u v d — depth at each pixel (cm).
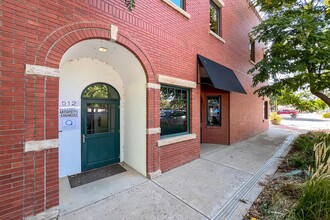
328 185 314
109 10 389
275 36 781
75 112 501
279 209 329
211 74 647
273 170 555
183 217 319
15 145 274
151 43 482
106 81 558
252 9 1159
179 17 582
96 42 400
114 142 585
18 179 276
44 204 299
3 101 265
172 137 560
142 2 460
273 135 1253
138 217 316
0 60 263
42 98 300
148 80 476
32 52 291
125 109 589
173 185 438
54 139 311
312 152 616
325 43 658
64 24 326
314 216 286
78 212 325
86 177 475
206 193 403
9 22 272
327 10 745
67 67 487
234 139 951
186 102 640
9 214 267
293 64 752
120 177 477
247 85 1132
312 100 1062
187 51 616
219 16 857
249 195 397
